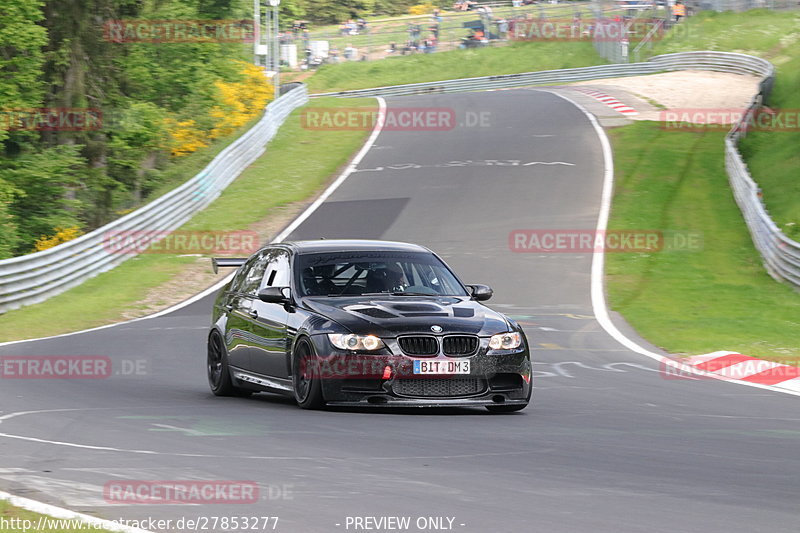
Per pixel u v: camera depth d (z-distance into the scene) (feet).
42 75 454.81
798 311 227.20
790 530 60.64
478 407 116.88
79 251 272.31
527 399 110.83
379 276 119.24
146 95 529.45
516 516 63.36
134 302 247.09
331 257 121.39
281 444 88.38
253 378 122.42
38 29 420.36
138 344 184.14
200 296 255.50
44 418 104.47
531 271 273.33
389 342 105.81
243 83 595.47
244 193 392.06
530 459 82.58
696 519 62.95
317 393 108.06
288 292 118.21
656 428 101.45
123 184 486.79
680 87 644.69
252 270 131.13
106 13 470.80
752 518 63.41
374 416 106.11
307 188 398.83
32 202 447.01
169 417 105.29
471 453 84.89
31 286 246.88
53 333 211.20
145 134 481.05
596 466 80.07
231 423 100.68
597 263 282.15
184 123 522.06
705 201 359.05
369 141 496.64
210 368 132.77
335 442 89.51
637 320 214.07
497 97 650.43
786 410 118.62
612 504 66.74
